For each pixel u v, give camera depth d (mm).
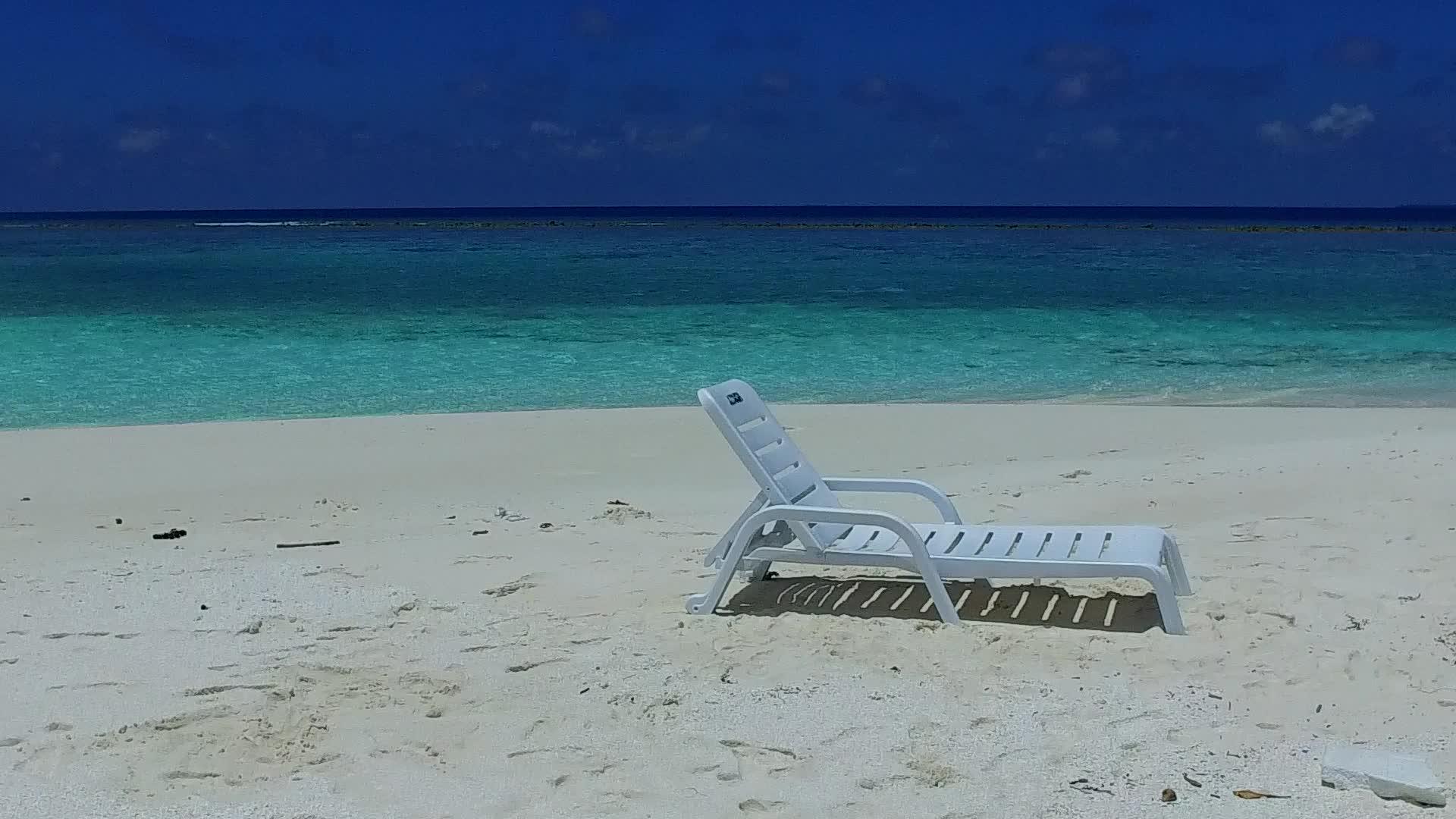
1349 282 30734
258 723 4371
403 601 6035
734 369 17078
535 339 20188
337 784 3881
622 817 3650
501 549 7195
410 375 16500
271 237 66438
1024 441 11328
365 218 139000
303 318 23141
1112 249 49625
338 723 4391
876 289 29844
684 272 36250
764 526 6188
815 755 4105
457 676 4898
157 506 8711
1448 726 4219
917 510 8359
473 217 157750
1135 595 6039
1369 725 4258
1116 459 10258
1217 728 4270
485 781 3906
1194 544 7035
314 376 16391
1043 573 5402
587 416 12781
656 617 5719
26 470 10023
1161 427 12000
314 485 9430
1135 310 24312
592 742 4230
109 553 7180
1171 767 3947
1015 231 77750
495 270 37375
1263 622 5453
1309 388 15125
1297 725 4277
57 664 5078
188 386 15547
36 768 4000
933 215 175500
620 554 7066
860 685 4766
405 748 4164
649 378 16250
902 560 5598
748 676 4891
